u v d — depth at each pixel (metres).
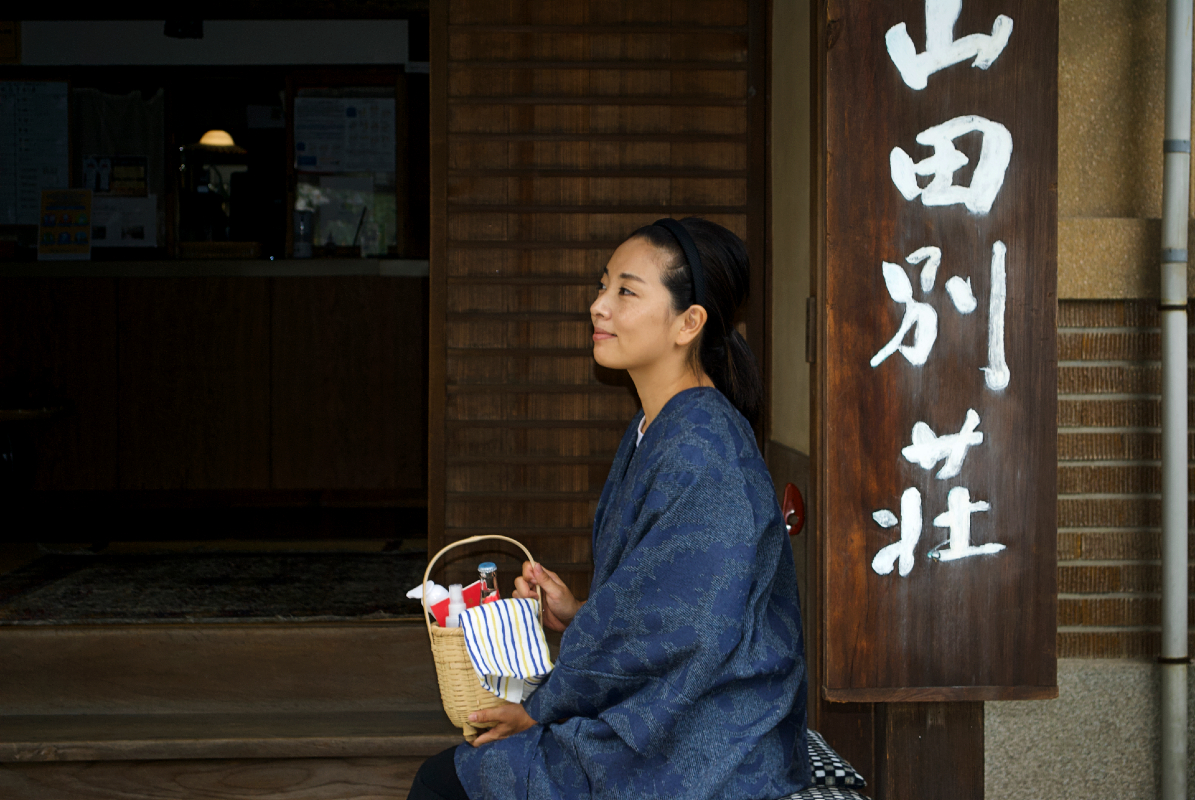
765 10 2.77
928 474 2.16
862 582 2.16
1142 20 2.42
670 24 2.78
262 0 6.27
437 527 2.80
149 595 3.36
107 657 2.77
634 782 1.37
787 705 1.48
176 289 5.39
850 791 1.61
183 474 5.45
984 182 2.13
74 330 5.37
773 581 1.54
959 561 2.16
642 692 1.37
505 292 2.80
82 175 6.82
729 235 1.62
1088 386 2.42
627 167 2.79
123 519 5.15
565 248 2.79
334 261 5.42
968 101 2.12
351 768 2.56
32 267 5.32
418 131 6.68
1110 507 2.43
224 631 2.79
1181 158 2.31
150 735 2.55
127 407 5.41
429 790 1.55
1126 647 2.44
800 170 2.43
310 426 5.48
